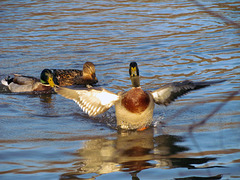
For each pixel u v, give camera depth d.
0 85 16.05
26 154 8.35
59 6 29.33
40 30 23.08
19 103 13.30
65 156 8.24
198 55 17.56
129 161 7.83
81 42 20.66
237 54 17.30
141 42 20.19
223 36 20.62
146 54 18.25
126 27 23.14
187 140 8.95
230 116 10.30
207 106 11.33
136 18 25.14
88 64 15.73
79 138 9.60
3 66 17.61
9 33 22.48
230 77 14.10
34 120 11.23
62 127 10.60
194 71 15.35
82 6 29.12
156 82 14.43
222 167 7.14
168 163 7.59
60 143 9.16
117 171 7.32
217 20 24.17
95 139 9.49
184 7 27.72
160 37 20.92
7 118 11.35
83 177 7.04
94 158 8.00
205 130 9.48
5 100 13.70
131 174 7.12
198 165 7.34
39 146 8.91
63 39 21.31
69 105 13.04
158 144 8.87
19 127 10.50
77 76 16.16
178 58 17.34
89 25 23.89
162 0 30.45
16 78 15.73
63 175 7.14
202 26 22.94
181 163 7.52
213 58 16.92
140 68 16.30
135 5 29.06
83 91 9.87
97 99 10.15
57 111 12.27
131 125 10.21
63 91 9.70
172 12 26.42
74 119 11.42
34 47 20.11
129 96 9.92
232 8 25.98
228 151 7.94
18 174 7.20
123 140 9.36
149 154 8.20
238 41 19.52
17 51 19.55
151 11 26.92
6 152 8.46
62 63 17.88
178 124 10.29
